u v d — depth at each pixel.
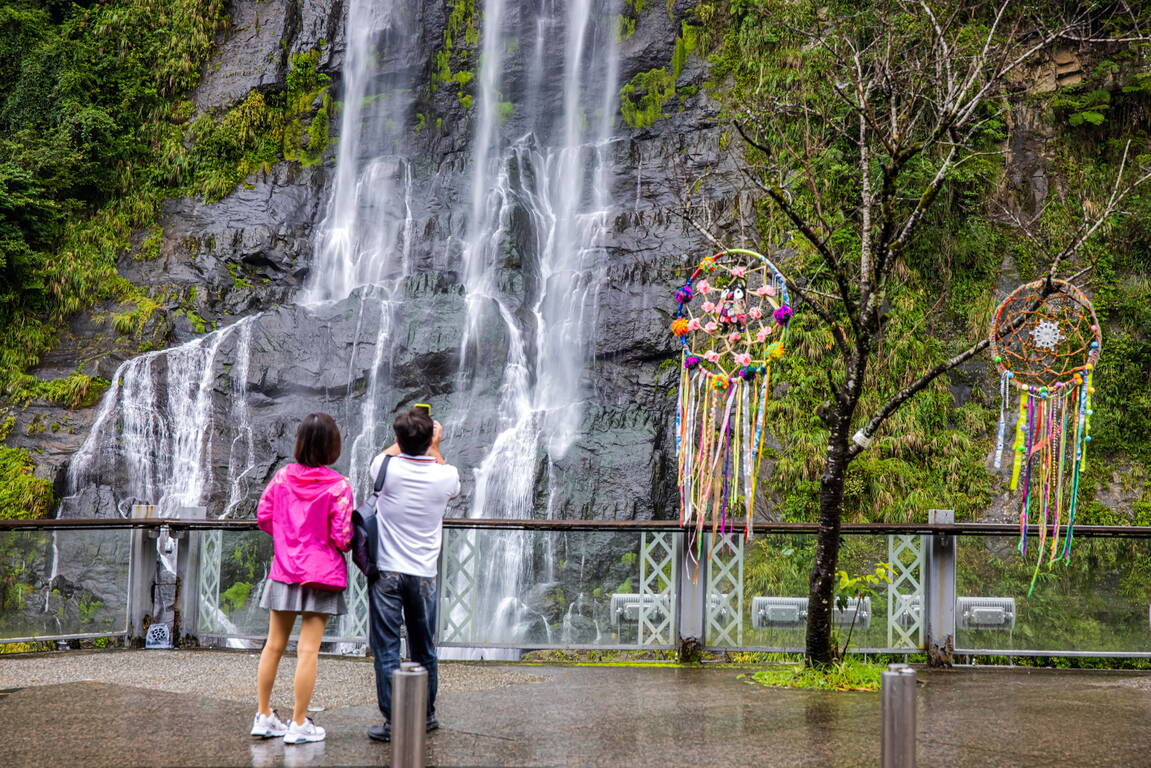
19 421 18.91
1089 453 15.84
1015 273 17.17
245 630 9.54
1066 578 9.03
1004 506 15.42
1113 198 9.36
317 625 5.75
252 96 23.89
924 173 16.39
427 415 5.92
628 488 17.23
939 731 6.11
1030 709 6.82
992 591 9.05
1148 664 9.42
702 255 19.39
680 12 22.55
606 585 9.02
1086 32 17.05
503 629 9.03
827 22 15.68
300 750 5.49
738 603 8.95
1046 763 5.35
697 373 8.26
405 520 5.74
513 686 7.56
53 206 21.14
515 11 24.25
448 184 22.92
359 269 22.33
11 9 23.28
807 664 7.88
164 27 24.44
